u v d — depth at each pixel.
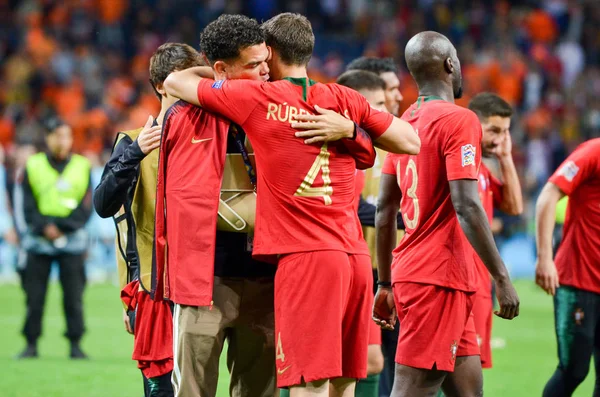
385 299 17.94
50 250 34.69
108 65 89.19
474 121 16.22
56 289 61.09
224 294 15.45
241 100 14.59
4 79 86.19
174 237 14.88
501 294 15.88
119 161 16.59
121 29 93.38
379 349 21.03
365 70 23.33
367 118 15.14
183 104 15.20
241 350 16.09
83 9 92.81
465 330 17.00
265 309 15.78
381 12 100.19
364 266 15.20
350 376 15.34
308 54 15.25
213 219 14.78
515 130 85.94
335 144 14.92
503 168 23.03
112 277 65.81
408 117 17.16
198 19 95.56
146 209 17.28
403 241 17.02
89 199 35.69
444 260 16.33
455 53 17.34
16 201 35.31
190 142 14.92
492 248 15.82
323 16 99.56
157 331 17.31
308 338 14.52
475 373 16.98
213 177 14.81
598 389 21.75
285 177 14.63
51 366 32.53
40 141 74.25
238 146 15.20
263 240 14.76
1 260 64.25
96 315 47.25
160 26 94.31
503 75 92.06
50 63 87.12
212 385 15.33
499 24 98.56
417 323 16.38
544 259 21.20
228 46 14.85
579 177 20.92
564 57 96.62
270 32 15.14
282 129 14.56
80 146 78.94
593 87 93.38
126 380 29.83
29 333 34.78
